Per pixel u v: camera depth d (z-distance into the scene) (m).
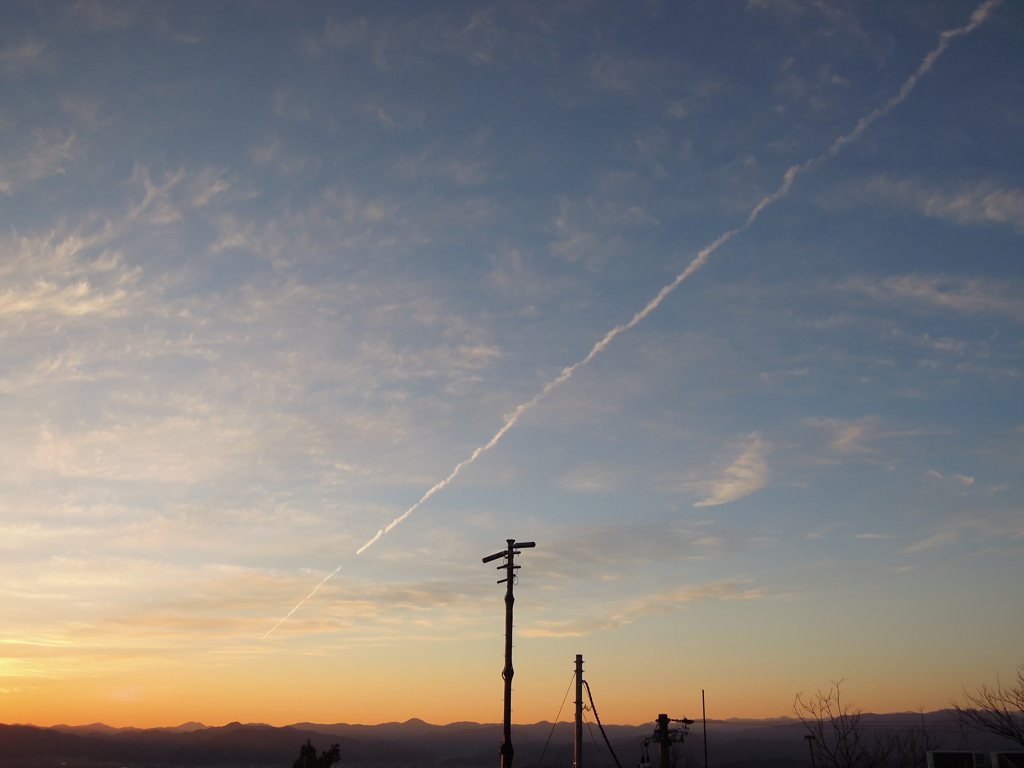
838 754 40.12
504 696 33.59
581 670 42.59
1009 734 32.72
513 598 34.81
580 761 40.75
